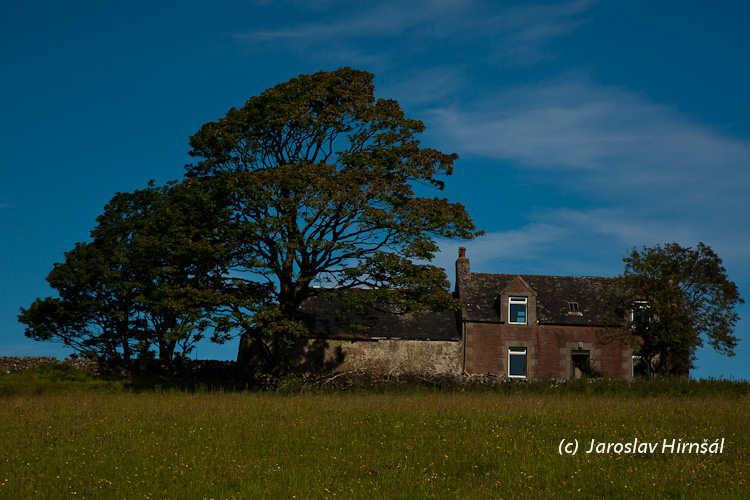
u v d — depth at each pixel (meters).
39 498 11.41
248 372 35.84
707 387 28.39
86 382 33.44
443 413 19.23
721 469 13.41
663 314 35.59
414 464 13.92
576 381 29.33
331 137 32.69
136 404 21.92
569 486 12.45
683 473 13.01
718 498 11.62
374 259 30.45
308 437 16.09
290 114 31.11
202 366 36.84
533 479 12.79
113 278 38.22
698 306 35.06
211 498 11.54
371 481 12.62
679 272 35.34
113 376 34.56
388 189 30.31
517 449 14.78
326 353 38.31
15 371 33.62
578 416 18.73
